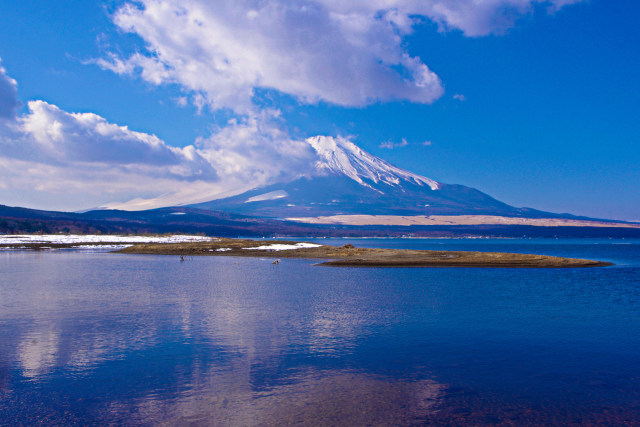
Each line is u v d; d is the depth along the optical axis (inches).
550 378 557.3
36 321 898.7
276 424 428.8
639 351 679.1
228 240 5556.1
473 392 510.3
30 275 1920.5
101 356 649.0
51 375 568.4
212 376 563.8
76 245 5132.9
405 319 925.2
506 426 424.5
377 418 440.8
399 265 2482.8
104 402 482.9
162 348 692.7
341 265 2554.1
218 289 1435.8
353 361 626.2
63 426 426.6
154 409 464.4
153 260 3065.9
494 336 773.9
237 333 793.6
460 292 1366.9
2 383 540.7
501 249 6451.8
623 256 4116.6
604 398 493.7
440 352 673.0
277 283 1610.5
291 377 560.4
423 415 448.1
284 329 826.2
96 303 1135.6
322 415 448.5
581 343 726.5
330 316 959.6
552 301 1178.6
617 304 1127.0
